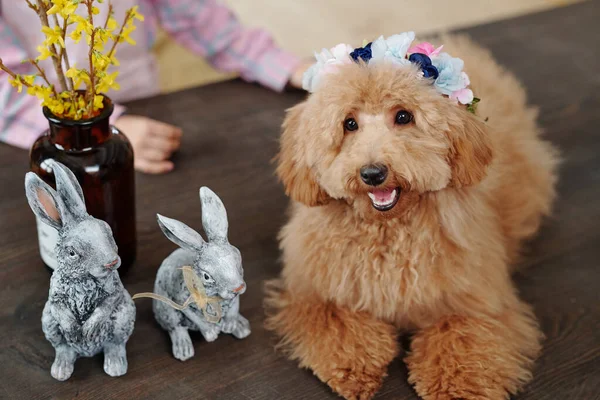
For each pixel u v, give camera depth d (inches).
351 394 39.4
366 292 43.4
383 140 38.5
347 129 40.4
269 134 60.1
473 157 40.1
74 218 36.1
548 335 44.2
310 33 106.7
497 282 44.6
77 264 35.7
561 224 54.2
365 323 43.9
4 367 40.0
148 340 42.4
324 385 40.6
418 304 43.3
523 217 51.4
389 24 110.7
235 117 61.7
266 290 46.9
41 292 44.9
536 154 55.0
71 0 36.8
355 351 41.8
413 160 38.5
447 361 41.1
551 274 49.3
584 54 73.4
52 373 39.2
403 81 38.6
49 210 36.3
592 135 63.6
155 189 53.8
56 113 41.2
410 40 40.3
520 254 51.1
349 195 39.9
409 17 112.9
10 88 55.9
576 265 50.3
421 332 44.1
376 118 39.4
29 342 41.7
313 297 45.6
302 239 44.7
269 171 56.6
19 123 56.6
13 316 43.2
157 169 55.2
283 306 45.7
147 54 73.5
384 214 40.1
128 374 40.1
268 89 66.1
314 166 41.4
